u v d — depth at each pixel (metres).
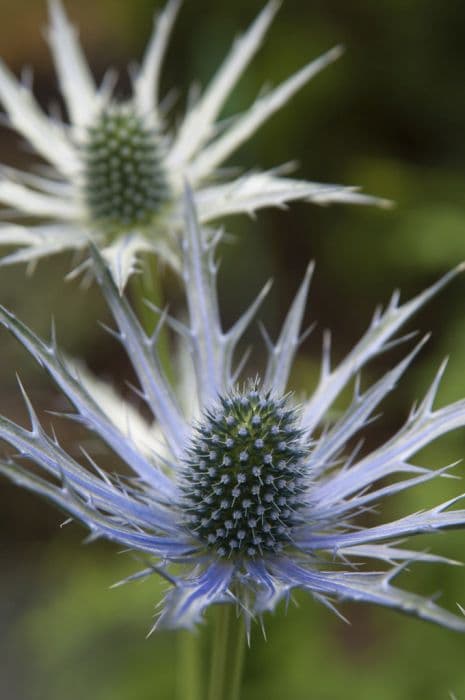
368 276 0.64
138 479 0.36
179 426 0.37
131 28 0.71
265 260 0.67
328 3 0.64
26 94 0.43
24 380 0.63
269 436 0.36
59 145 0.43
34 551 0.61
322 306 0.68
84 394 0.35
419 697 0.45
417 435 0.35
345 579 0.33
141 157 0.42
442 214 0.57
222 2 0.65
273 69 0.63
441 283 0.36
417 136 0.67
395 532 0.34
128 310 0.36
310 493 0.36
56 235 0.42
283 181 0.41
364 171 0.62
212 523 0.36
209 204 0.41
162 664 0.47
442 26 0.63
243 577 0.35
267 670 0.46
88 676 0.48
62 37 0.44
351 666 0.47
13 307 0.64
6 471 0.32
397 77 0.64
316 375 0.59
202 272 0.37
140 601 0.47
